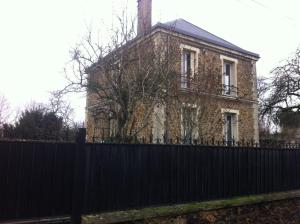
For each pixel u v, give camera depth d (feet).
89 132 45.47
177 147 18.58
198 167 19.42
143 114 27.50
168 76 28.32
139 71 26.78
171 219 17.26
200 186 19.35
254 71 58.23
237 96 54.03
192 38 48.11
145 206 16.84
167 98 28.32
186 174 18.79
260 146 24.59
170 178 18.03
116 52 28.53
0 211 12.89
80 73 31.81
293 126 62.59
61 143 14.60
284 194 23.73
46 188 13.99
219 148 20.70
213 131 33.27
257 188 22.59
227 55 54.08
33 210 13.60
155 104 27.63
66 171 14.60
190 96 30.12
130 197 16.38
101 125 39.32
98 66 29.94
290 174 25.32
